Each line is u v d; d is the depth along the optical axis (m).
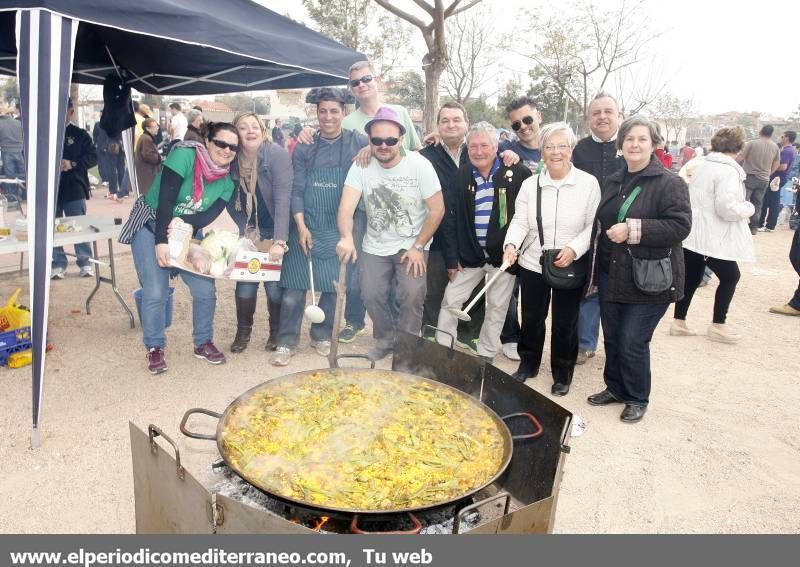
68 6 2.88
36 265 2.95
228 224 9.51
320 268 4.24
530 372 4.15
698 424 3.70
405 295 4.05
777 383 4.40
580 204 3.53
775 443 3.50
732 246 4.96
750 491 3.00
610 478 3.07
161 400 3.71
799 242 6.00
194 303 4.21
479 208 3.90
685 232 3.18
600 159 4.05
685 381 4.39
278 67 5.64
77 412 3.51
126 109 6.31
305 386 2.77
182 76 6.40
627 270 3.37
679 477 3.10
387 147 3.56
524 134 4.61
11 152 9.77
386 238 4.00
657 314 3.46
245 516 1.73
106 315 5.29
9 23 4.95
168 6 3.34
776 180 11.42
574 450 3.32
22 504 2.65
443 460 2.21
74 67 6.21
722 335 5.26
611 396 3.89
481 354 4.37
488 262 4.02
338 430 2.38
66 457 3.04
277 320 4.55
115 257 7.55
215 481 2.44
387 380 2.88
